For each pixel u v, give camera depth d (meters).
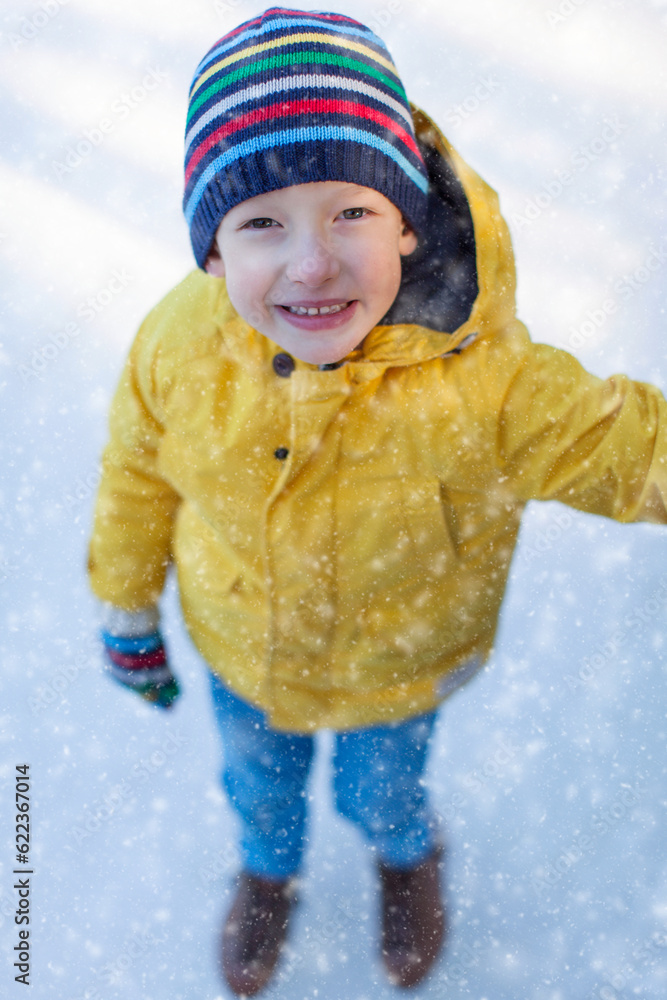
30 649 2.06
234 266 1.22
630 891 1.76
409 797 1.69
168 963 1.72
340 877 1.81
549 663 2.04
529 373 1.31
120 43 2.88
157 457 1.50
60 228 2.64
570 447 1.34
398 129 1.22
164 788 1.92
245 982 1.70
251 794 1.68
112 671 1.74
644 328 2.40
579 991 1.66
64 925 1.77
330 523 1.39
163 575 1.68
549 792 1.87
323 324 1.21
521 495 1.40
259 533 1.44
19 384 2.41
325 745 1.93
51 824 1.86
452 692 1.63
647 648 2.05
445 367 1.31
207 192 1.21
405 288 1.31
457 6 2.89
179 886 1.80
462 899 1.76
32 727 1.97
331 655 1.52
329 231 1.18
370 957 1.72
